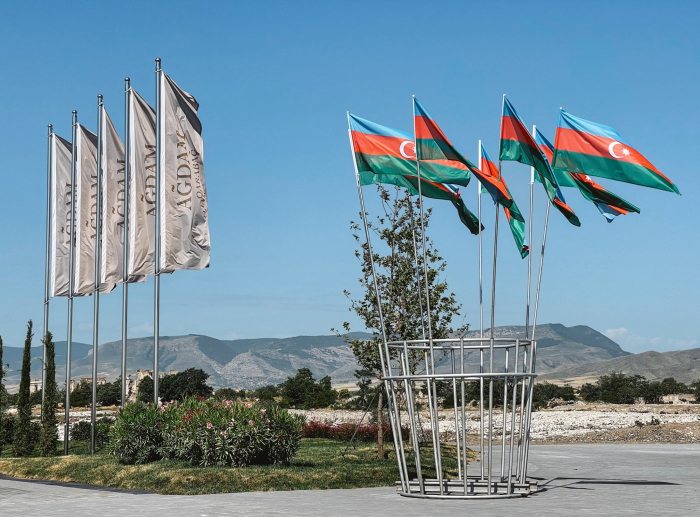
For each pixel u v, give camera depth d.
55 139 31.89
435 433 16.28
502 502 15.45
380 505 14.97
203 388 94.12
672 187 16.53
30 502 15.89
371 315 23.00
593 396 122.06
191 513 13.84
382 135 16.97
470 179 16.83
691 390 134.50
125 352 26.81
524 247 17.69
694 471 23.69
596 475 22.30
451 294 23.08
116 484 19.17
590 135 16.94
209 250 26.00
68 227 31.59
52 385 28.59
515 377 15.96
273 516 13.40
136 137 26.70
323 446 29.03
